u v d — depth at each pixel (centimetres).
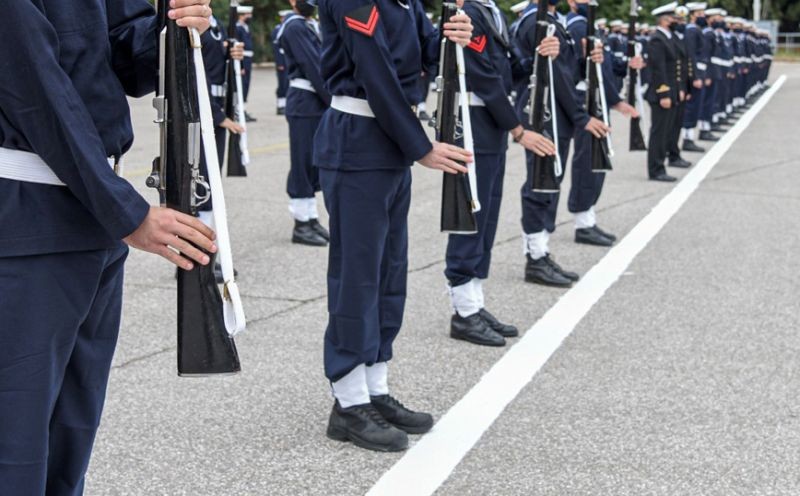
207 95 231
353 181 379
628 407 441
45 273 217
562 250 771
